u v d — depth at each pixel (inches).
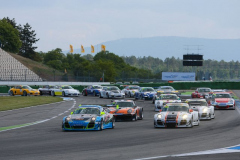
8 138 2608.3
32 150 2058.3
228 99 5575.8
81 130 3068.4
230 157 1798.7
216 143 2277.3
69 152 1979.6
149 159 1749.5
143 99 7603.4
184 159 1749.5
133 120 4015.8
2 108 5634.8
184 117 3203.7
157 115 3255.4
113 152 1962.4
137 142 2343.8
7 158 1818.4
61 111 5260.8
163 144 2247.8
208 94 7258.9
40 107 5935.0
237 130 3006.9
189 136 2630.4
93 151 2003.0
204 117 3986.2
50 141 2429.9
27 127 3383.4
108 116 3216.0
